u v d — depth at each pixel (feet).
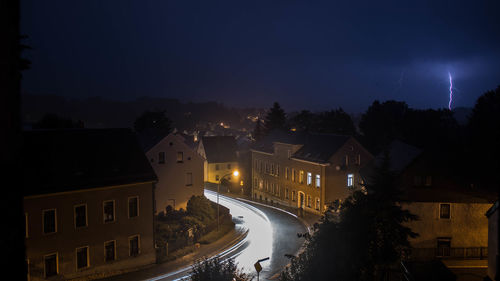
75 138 97.96
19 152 7.45
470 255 83.10
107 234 89.66
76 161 91.61
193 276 59.26
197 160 147.84
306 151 162.40
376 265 57.88
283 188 176.14
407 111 216.74
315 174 151.43
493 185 83.82
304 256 52.65
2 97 7.11
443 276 51.47
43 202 79.61
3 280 7.08
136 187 95.04
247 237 123.24
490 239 56.39
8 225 7.22
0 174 7.06
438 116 204.13
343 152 148.66
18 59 7.47
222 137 257.34
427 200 85.35
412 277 51.08
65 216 82.89
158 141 138.92
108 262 89.76
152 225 98.27
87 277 86.12
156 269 93.97
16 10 7.38
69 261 83.46
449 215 85.25
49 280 80.18
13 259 7.29
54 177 84.23
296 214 154.30
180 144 143.84
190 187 146.30
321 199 146.82
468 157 89.66
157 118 246.27
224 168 245.04
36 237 78.48
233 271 61.52
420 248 82.58
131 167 97.86
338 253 51.08
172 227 116.78
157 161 138.72
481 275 67.46
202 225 122.72
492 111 160.04
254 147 203.41
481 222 83.92
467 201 83.82
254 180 204.03
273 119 300.81
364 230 55.31
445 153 86.84
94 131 103.24
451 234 84.99
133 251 94.94
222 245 114.42
